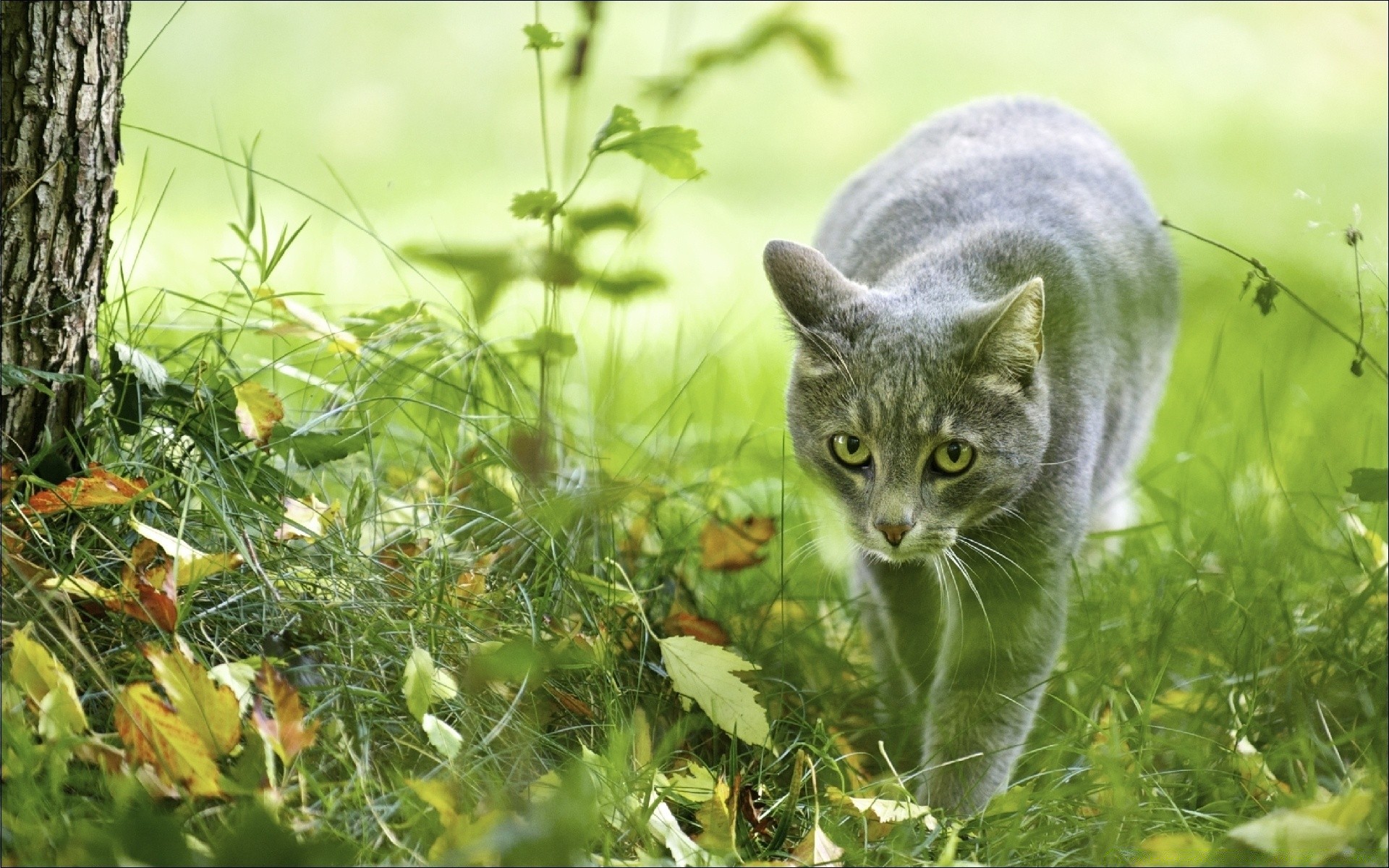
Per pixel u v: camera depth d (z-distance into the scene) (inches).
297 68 843.4
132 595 204.8
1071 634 302.5
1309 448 376.5
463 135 759.7
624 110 253.6
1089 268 291.1
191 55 839.7
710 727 252.2
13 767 179.5
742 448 342.3
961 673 269.6
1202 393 413.1
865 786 240.2
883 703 287.9
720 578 314.2
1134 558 330.6
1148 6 1018.7
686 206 669.9
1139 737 250.8
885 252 309.6
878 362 257.6
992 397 252.5
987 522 266.8
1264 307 259.4
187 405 245.8
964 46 932.6
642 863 190.2
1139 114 842.2
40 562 217.5
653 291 272.8
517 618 244.5
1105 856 210.8
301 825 184.1
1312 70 927.0
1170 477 384.8
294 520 239.3
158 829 164.7
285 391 361.1
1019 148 329.7
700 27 897.5
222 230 502.0
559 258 253.4
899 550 253.8
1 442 222.5
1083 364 275.4
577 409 354.3
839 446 264.7
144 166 269.4
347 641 223.5
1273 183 709.9
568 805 183.5
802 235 618.5
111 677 201.8
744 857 215.2
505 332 404.8
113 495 217.6
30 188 218.5
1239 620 286.8
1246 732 251.4
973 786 261.7
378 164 694.5
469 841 183.6
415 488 290.2
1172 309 348.5
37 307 224.5
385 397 270.8
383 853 188.5
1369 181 713.0
